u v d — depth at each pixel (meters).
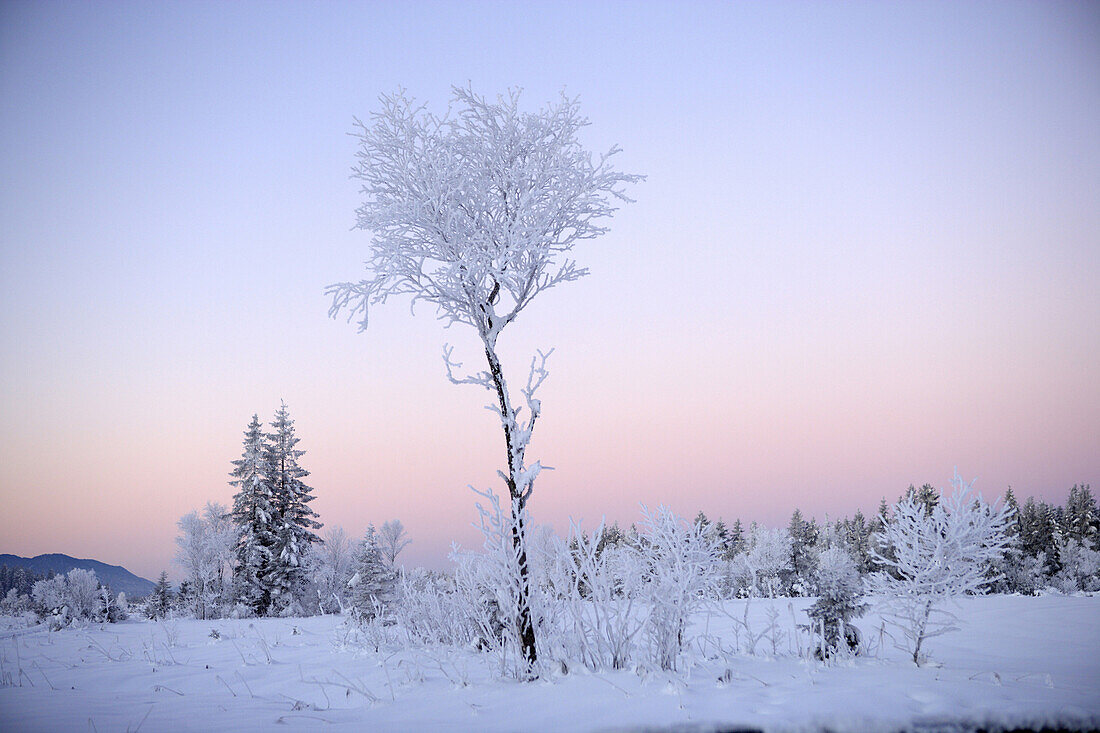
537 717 5.01
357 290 7.96
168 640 12.23
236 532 31.91
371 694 6.42
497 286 7.95
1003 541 7.52
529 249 7.75
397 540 28.27
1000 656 8.48
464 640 9.32
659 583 7.33
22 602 31.34
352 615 13.24
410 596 9.91
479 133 8.52
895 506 8.24
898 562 8.04
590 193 8.20
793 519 72.50
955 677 6.19
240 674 8.07
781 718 4.59
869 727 4.37
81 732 4.79
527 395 7.22
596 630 7.03
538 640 7.12
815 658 7.46
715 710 4.89
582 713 5.02
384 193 8.38
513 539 7.08
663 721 4.63
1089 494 59.94
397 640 10.25
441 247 7.90
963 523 7.57
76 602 23.20
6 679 7.83
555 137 8.44
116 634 14.12
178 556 30.48
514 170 8.03
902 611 7.74
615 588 7.26
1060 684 5.94
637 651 7.07
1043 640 10.27
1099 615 14.06
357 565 24.53
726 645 9.37
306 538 33.31
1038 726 4.43
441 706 5.68
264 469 33.62
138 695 6.74
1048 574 44.06
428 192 7.85
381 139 8.26
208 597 29.06
